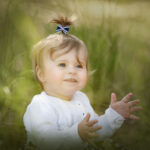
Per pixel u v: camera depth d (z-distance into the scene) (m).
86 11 3.51
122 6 5.13
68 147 1.80
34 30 3.21
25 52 3.00
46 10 3.45
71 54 1.96
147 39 4.25
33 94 2.79
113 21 3.54
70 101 2.02
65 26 2.17
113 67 3.24
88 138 1.77
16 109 2.62
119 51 3.66
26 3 3.56
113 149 2.37
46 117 1.87
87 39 3.18
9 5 3.18
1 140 2.41
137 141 2.55
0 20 3.19
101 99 3.06
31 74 2.85
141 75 3.53
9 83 2.90
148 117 2.85
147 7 4.99
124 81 3.41
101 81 3.16
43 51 2.00
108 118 1.96
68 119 1.92
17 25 3.21
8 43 3.13
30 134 1.92
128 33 3.99
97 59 3.16
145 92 3.26
